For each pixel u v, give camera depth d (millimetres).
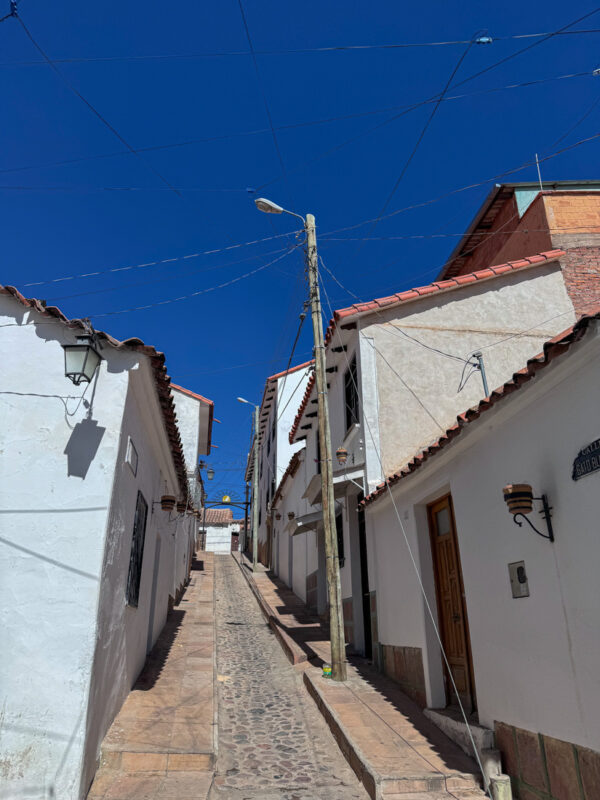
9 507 4809
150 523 7922
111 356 5445
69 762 4219
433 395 9906
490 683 5363
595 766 3830
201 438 19312
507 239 12656
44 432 5090
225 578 22969
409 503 7809
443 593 7164
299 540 18219
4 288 5254
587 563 4031
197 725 5984
